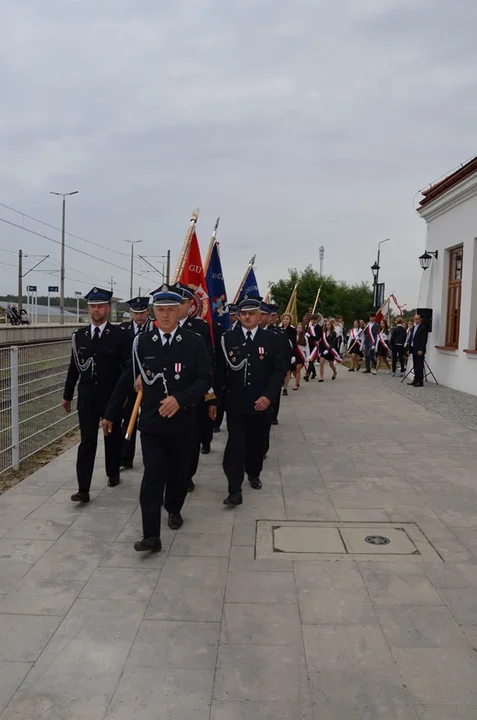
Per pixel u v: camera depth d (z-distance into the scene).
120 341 5.53
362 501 5.67
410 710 2.72
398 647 3.21
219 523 5.08
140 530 4.89
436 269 15.48
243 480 6.15
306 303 48.66
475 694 2.83
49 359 8.14
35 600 3.71
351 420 10.02
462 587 3.90
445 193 14.15
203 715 2.69
